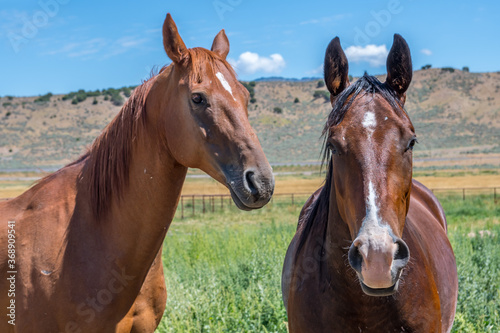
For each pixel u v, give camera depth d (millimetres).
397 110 2420
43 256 2748
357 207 2211
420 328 2604
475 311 4730
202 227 16844
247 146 2453
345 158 2344
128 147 2850
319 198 3189
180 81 2623
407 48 2541
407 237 2771
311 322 2787
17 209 2977
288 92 102125
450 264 3506
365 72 2631
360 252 2051
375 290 2064
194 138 2562
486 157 50938
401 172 2283
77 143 70125
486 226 13242
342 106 2480
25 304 2725
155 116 2779
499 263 7234
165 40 2646
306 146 65250
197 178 44031
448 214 17953
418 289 2629
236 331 4602
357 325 2631
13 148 68875
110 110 86750
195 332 4586
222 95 2547
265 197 2389
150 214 2828
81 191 2949
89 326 2754
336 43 2717
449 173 37781
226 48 3152
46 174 3477
